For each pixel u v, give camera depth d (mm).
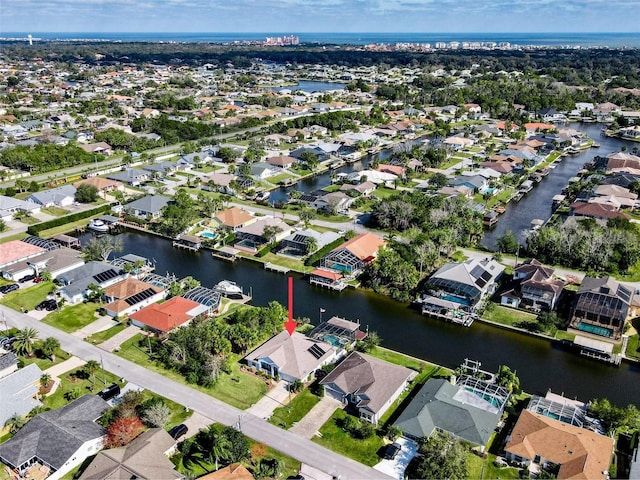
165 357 92250
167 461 67938
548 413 77625
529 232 141875
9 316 107125
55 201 171250
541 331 101812
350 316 109438
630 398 84688
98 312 109062
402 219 149250
